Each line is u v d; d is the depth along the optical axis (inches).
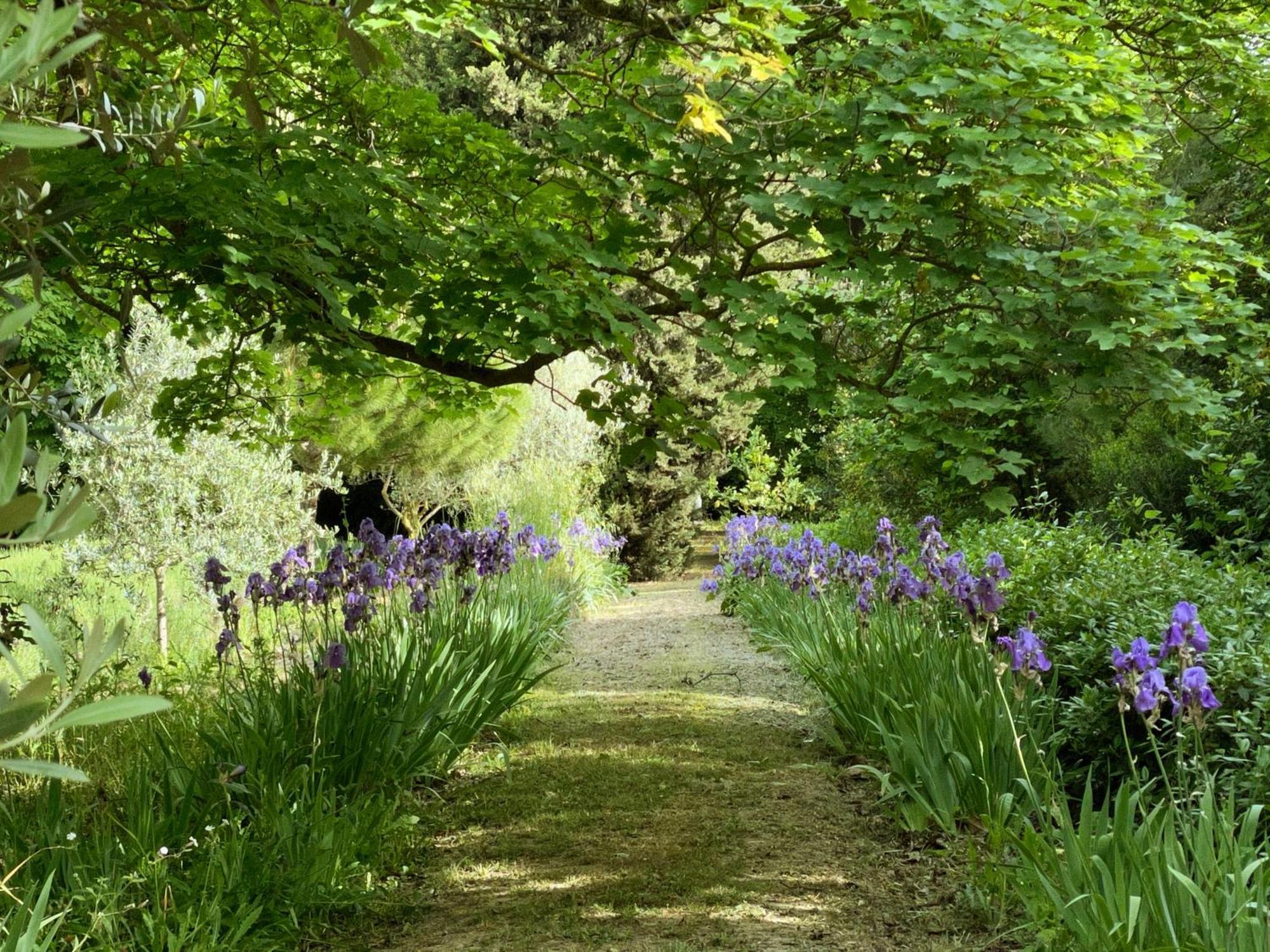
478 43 189.3
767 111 206.2
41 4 30.8
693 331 197.6
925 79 193.5
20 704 29.3
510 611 345.7
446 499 639.8
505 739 284.0
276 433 291.6
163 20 108.4
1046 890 140.5
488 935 165.6
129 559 360.2
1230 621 213.5
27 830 160.2
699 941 160.6
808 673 320.2
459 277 216.5
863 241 204.8
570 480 689.6
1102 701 203.6
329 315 194.1
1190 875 132.0
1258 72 259.6
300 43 208.2
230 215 177.9
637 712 314.7
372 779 215.2
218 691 273.3
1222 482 271.9
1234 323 220.7
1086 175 248.5
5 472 29.7
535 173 223.1
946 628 275.7
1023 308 195.9
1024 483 478.9
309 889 166.6
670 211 224.2
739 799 229.3
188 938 141.6
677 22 192.9
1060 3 202.1
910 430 204.4
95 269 205.2
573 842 207.2
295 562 245.8
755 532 606.5
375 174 198.7
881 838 203.2
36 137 29.5
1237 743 178.9
